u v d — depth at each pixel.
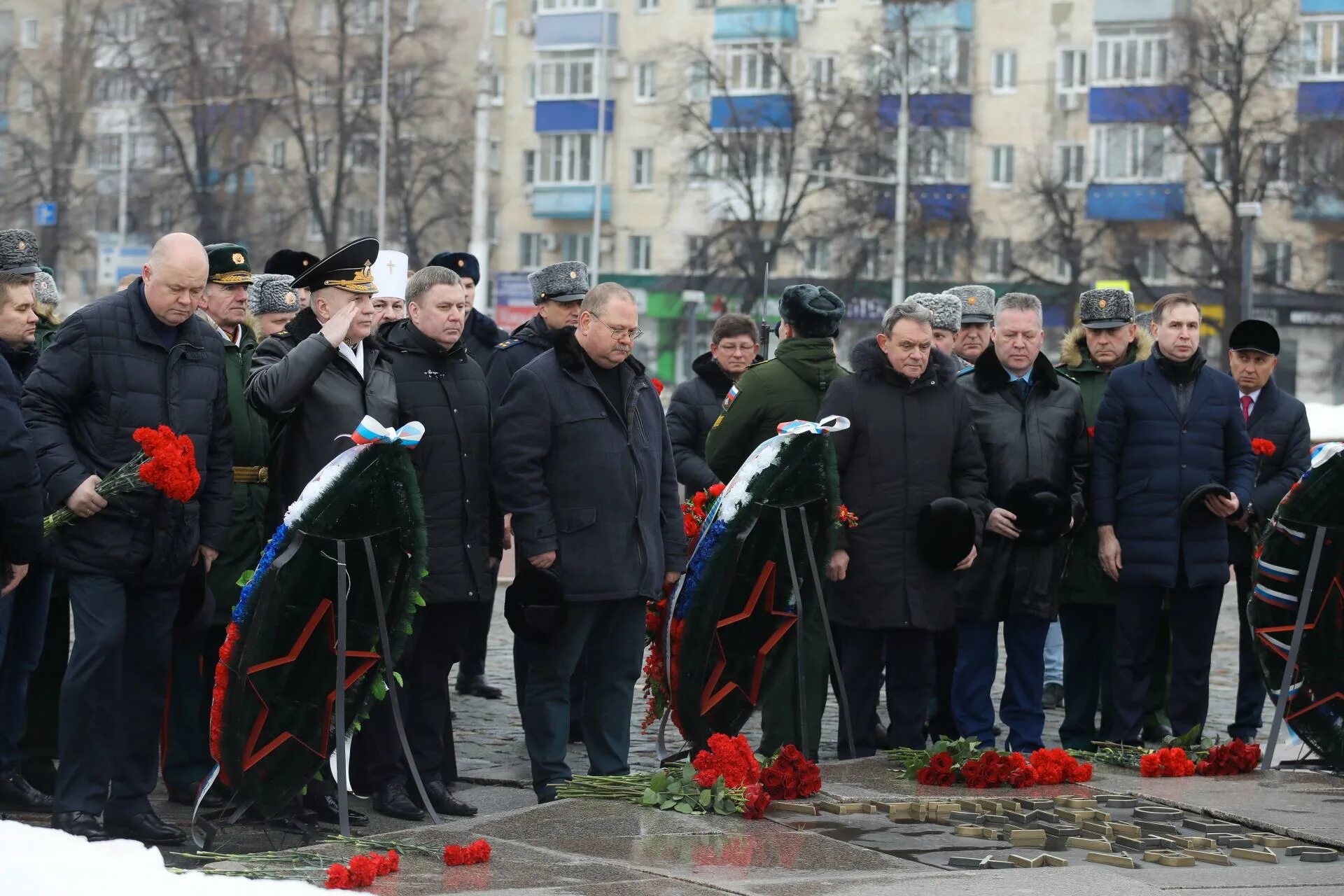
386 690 7.01
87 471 7.02
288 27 55.38
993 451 9.20
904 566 8.77
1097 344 10.04
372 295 7.62
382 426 6.75
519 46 61.47
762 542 8.16
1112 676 9.86
